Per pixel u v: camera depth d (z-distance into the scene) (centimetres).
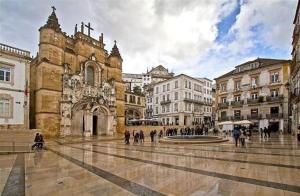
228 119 4688
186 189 680
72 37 3969
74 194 654
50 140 2900
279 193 623
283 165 1023
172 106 6181
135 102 5903
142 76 11200
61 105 3338
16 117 2703
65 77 3425
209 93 7244
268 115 4072
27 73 2850
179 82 6025
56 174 926
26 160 1327
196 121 6400
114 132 4150
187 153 1506
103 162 1206
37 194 662
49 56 3266
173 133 3953
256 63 4447
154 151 1666
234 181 760
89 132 3678
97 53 4134
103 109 4009
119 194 645
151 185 732
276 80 4075
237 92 4684
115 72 4441
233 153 1453
